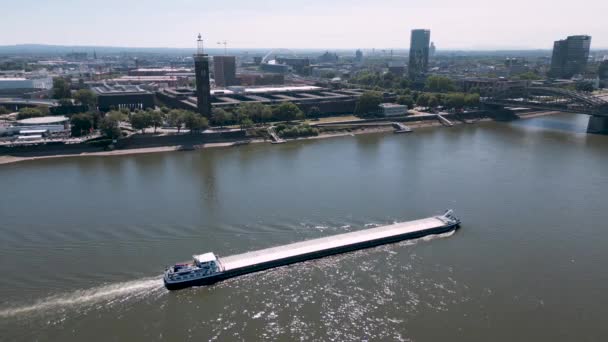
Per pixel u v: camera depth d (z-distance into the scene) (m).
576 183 194.25
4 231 141.75
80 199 172.00
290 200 170.62
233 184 190.50
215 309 105.38
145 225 146.75
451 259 127.44
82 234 139.88
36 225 146.50
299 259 126.31
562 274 119.75
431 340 95.12
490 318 102.00
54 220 150.50
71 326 98.19
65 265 121.75
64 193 179.50
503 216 157.38
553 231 145.00
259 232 142.88
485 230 146.25
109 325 98.81
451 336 96.25
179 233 141.12
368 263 125.75
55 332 96.12
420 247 135.00
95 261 123.81
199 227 145.62
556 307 105.94
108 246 132.38
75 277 116.00
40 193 179.62
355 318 102.06
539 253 130.75
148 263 123.12
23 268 119.81
